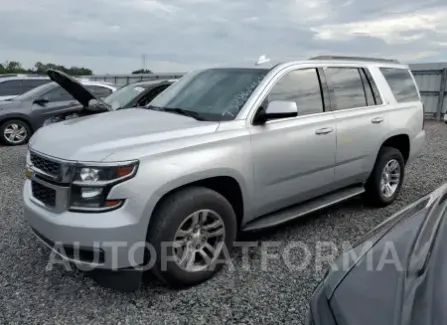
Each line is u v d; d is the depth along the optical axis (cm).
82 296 310
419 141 540
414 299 148
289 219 385
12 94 1291
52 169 293
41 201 307
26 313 287
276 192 374
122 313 288
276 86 381
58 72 567
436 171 723
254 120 354
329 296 176
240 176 336
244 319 281
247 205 352
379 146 477
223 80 407
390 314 147
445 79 1598
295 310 291
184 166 299
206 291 317
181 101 407
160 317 283
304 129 388
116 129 324
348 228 445
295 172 384
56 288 321
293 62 406
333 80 437
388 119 486
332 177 429
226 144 328
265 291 317
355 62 474
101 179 275
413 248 184
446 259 163
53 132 335
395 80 522
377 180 489
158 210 297
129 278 291
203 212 315
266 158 356
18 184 616
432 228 193
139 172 280
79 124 351
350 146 439
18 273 344
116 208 276
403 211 241
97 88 1034
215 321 278
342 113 434
